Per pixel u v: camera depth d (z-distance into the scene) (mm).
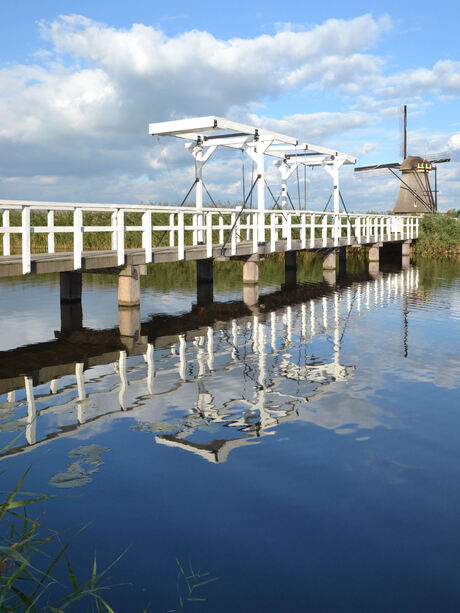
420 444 4371
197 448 4250
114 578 2732
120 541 3037
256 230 14672
